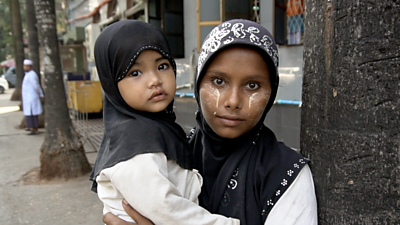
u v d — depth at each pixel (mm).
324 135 1052
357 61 944
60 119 4395
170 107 1289
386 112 920
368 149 955
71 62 16266
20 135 7379
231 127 1028
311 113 1104
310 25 1093
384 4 891
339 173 1013
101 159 1183
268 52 998
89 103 9070
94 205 3568
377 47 911
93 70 11523
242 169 1097
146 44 1100
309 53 1102
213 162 1191
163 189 955
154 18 7613
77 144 4488
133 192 972
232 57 986
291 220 962
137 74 1129
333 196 1034
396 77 900
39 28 4266
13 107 12391
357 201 989
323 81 1044
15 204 3596
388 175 937
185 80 6562
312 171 1108
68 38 14055
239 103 996
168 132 1133
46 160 4355
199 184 1182
